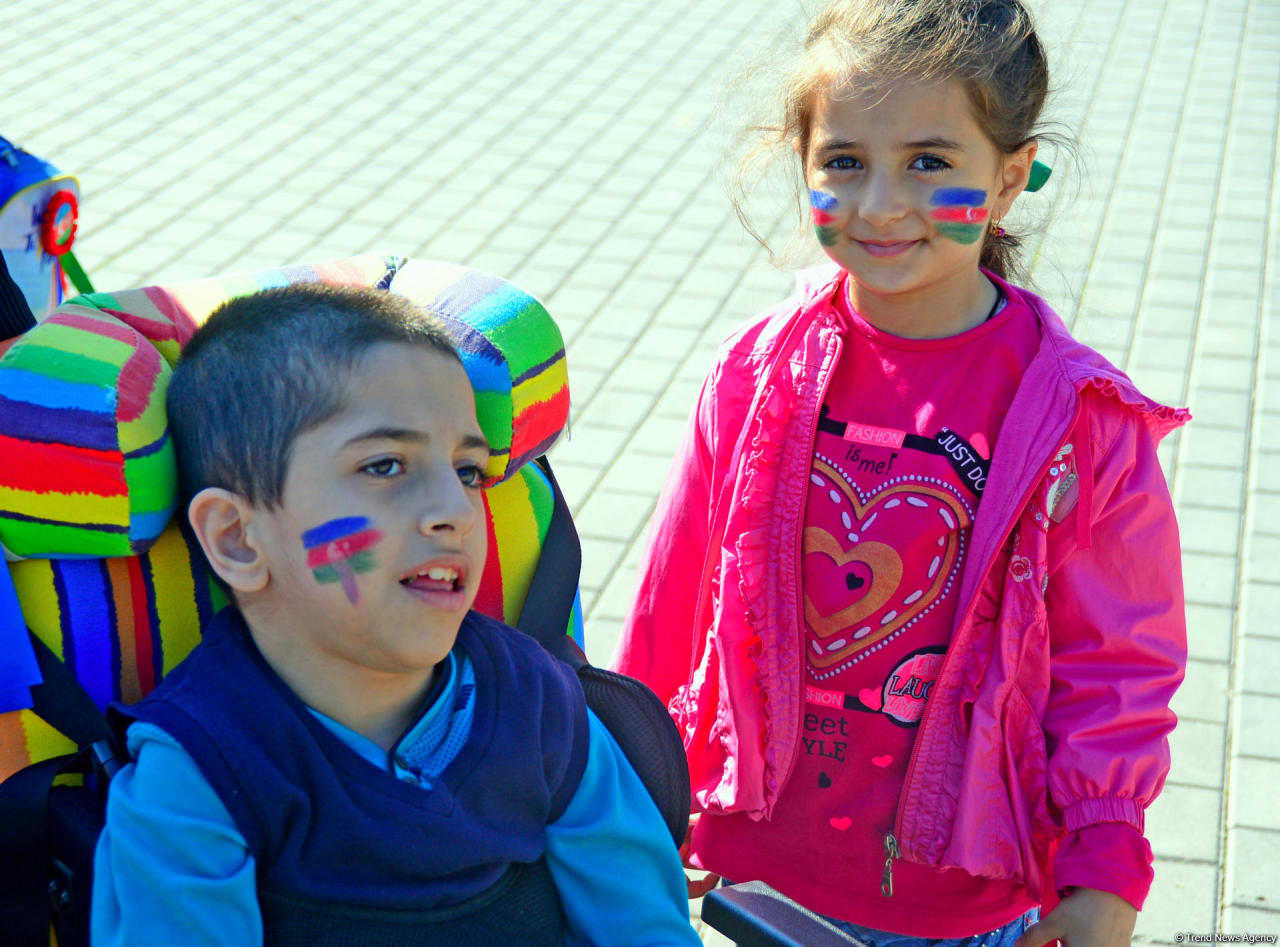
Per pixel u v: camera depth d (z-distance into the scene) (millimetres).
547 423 1470
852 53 1419
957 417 1517
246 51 6859
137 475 1184
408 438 1123
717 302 4625
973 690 1521
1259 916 2451
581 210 5270
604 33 7246
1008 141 1455
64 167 5477
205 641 1194
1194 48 6902
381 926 1128
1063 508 1481
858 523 1545
